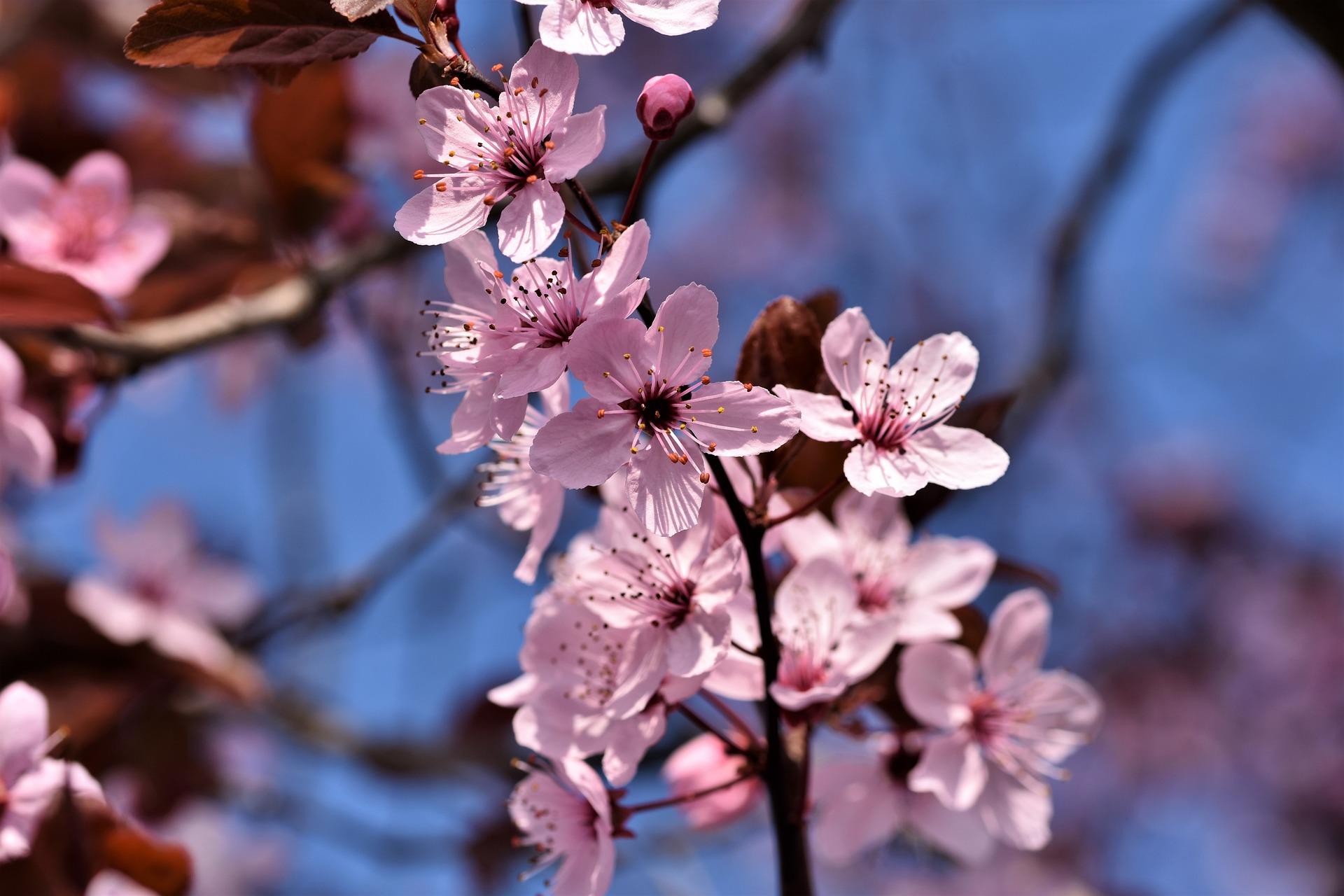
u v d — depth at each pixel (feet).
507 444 1.33
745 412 1.25
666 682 1.29
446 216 1.25
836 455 1.31
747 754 1.30
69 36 2.02
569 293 1.25
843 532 1.37
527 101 1.26
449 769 2.04
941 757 1.35
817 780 1.37
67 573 1.98
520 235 1.24
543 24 1.25
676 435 1.24
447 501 1.86
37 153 2.02
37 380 1.52
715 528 1.31
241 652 1.80
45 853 1.36
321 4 1.28
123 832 1.37
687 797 1.30
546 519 1.30
